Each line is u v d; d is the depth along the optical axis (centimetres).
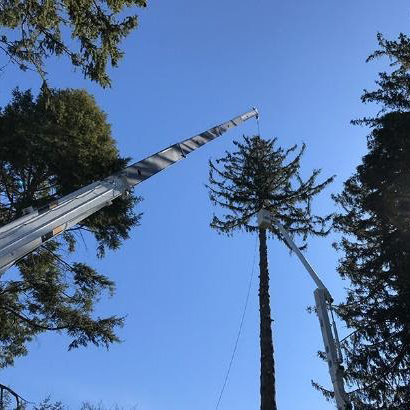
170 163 954
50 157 1596
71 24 955
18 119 1603
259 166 2034
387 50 1850
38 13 915
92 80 988
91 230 1703
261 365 1537
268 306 1666
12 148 1562
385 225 1655
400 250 1509
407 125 1555
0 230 641
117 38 983
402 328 1480
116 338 1550
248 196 2002
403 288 1461
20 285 1591
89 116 1814
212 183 2044
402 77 1750
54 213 705
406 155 1549
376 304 1593
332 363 959
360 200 1778
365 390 1423
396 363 1469
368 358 1452
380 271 1614
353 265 1808
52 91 1034
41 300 1568
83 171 1625
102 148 1717
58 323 1563
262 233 1855
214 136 1134
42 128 1565
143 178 875
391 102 1720
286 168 2041
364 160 1645
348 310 1593
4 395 1393
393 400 1426
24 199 1583
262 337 1593
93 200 770
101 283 1644
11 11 908
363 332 1505
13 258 632
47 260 1645
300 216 1942
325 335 996
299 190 1986
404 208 1541
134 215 1680
